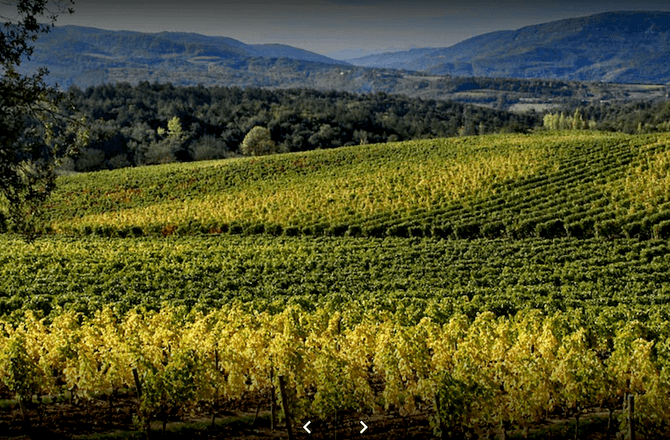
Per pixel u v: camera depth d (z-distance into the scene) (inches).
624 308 982.4
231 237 2010.3
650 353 658.8
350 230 1971.0
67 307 1042.1
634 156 2407.7
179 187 2901.1
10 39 602.2
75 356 657.6
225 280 1295.5
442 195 2274.9
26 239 713.6
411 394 633.0
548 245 1611.7
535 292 1187.3
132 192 2837.1
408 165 2886.3
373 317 858.1
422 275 1363.2
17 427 640.4
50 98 648.4
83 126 695.1
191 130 5438.0
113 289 1209.4
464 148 3157.0
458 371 588.4
